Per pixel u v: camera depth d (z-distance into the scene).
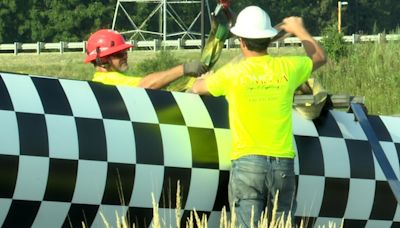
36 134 12.49
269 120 13.16
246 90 13.19
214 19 14.84
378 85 44.50
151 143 13.37
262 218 12.59
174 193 13.54
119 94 13.50
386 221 15.64
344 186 15.04
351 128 15.38
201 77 14.05
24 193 12.38
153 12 158.25
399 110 41.47
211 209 13.94
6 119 12.36
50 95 12.88
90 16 162.88
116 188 13.05
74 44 111.81
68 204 12.73
